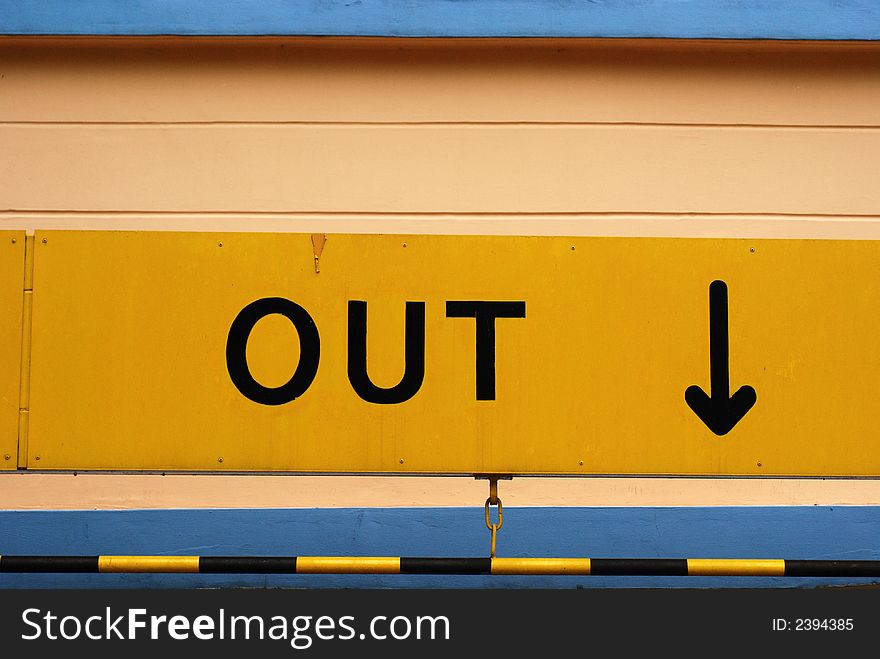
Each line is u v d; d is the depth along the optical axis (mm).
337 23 3707
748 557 3562
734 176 3754
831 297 2592
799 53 3781
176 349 2562
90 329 2561
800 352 2578
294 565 2576
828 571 2557
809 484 3615
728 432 2559
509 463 2545
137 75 3789
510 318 2578
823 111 3777
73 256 2576
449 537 3566
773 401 2566
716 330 2582
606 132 3766
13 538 3531
